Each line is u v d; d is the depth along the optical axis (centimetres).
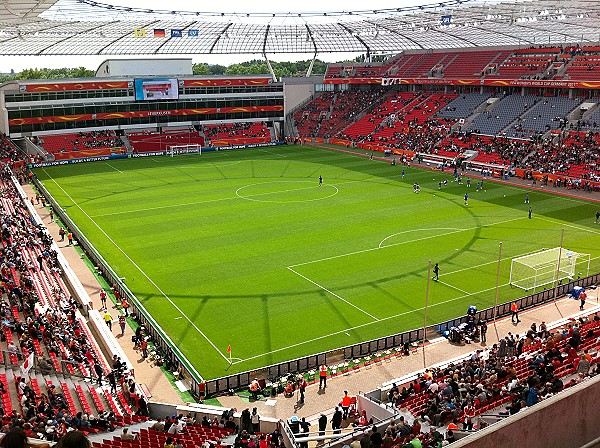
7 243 4434
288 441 2172
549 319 3669
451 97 11156
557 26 9256
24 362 2334
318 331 3541
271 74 12631
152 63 11600
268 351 3316
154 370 3136
